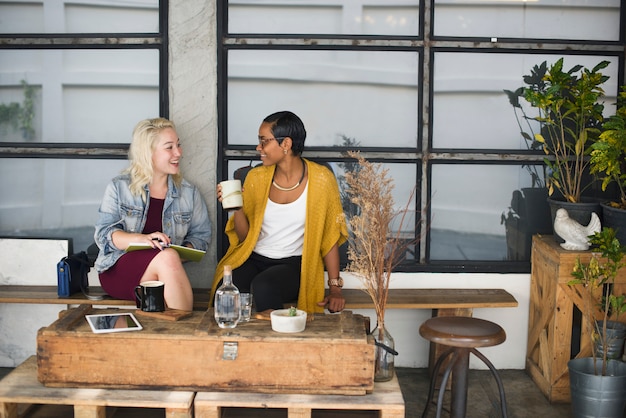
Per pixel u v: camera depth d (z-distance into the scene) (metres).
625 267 3.57
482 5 3.91
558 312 3.60
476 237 4.05
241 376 2.82
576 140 3.78
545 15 3.93
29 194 4.02
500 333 3.01
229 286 2.95
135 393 2.80
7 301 3.72
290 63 3.93
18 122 3.98
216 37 3.88
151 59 3.94
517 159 3.98
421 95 3.93
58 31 3.92
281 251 3.70
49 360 2.83
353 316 3.10
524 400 3.69
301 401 2.76
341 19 3.91
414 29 3.92
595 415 3.23
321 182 3.63
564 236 3.61
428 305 3.71
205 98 3.91
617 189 3.99
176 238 3.77
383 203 3.15
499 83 3.96
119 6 3.90
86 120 3.98
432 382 3.26
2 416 2.78
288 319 2.86
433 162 3.98
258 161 3.97
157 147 3.61
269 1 3.89
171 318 3.01
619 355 3.56
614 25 3.95
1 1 3.90
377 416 3.04
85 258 3.89
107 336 2.82
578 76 3.98
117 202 3.65
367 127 3.97
